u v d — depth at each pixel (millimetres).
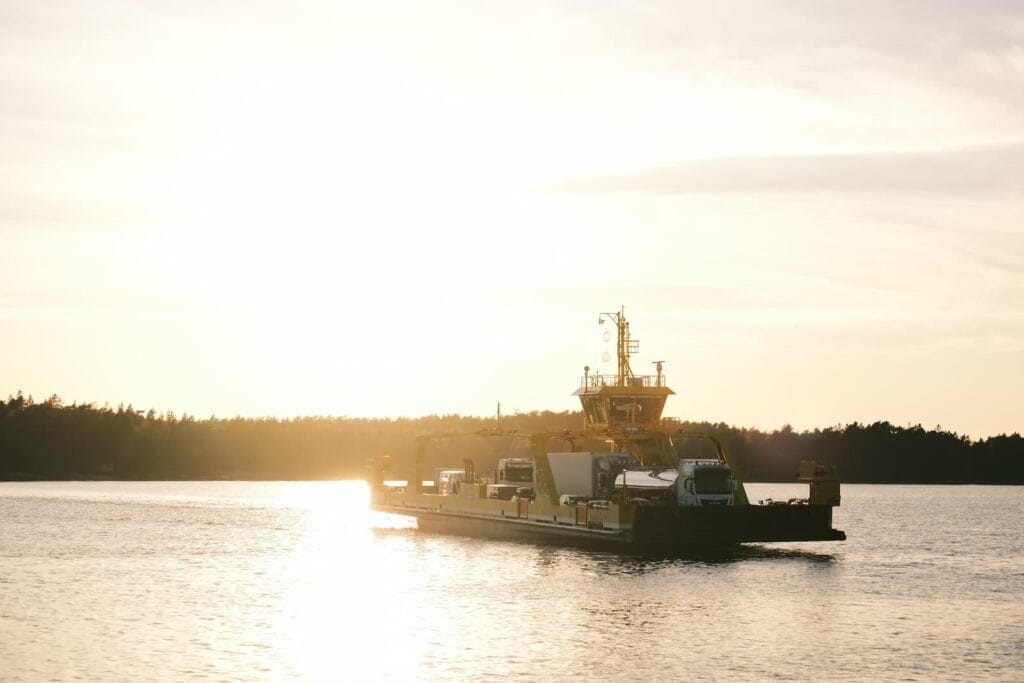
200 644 47531
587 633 49719
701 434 80875
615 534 71188
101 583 67250
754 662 44125
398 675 42062
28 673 42188
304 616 54406
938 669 43188
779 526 72688
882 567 76812
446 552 83938
